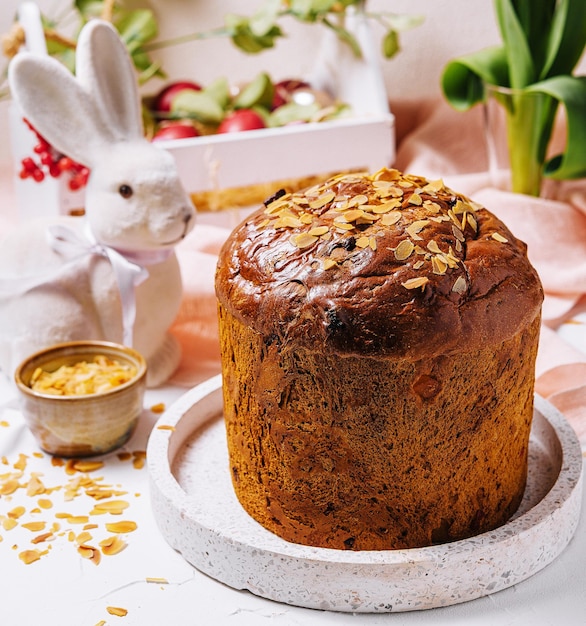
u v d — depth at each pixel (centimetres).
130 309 68
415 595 53
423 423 53
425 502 54
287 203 56
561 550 57
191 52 96
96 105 68
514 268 54
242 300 54
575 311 79
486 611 53
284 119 87
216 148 81
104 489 62
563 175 82
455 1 94
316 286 52
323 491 54
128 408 64
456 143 96
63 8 93
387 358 51
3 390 71
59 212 78
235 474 58
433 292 51
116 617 53
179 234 68
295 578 53
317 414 53
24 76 66
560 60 82
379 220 54
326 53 95
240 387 56
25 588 55
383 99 86
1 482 63
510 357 54
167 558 57
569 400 67
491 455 55
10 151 97
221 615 53
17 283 69
